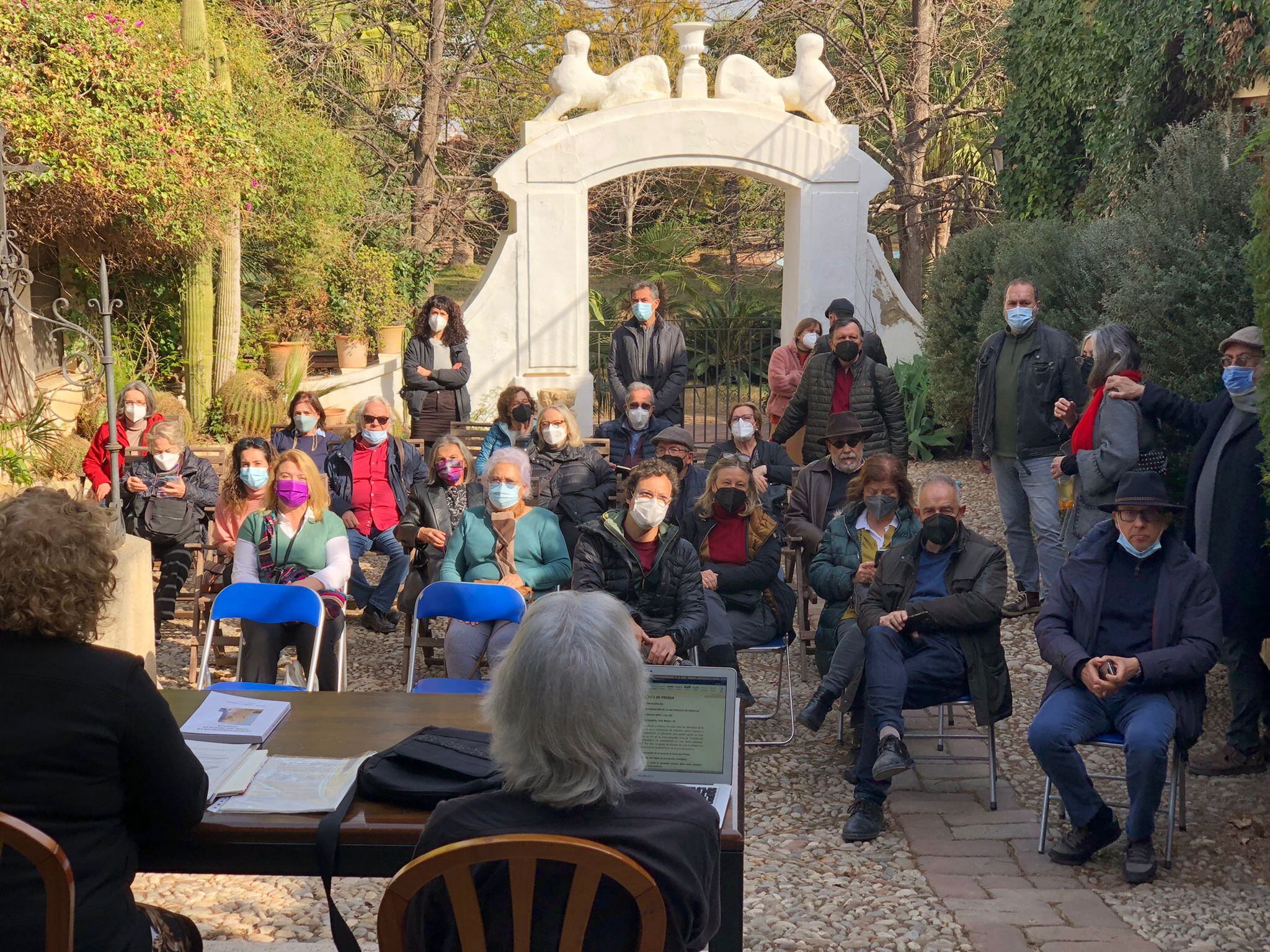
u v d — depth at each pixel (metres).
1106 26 10.28
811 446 7.89
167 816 2.60
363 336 15.62
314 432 7.67
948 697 5.15
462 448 6.84
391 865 2.70
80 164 9.61
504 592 5.21
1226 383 5.39
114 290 13.21
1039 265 10.09
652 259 23.66
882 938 3.90
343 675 5.66
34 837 2.11
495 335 12.27
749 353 13.87
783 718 6.28
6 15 9.09
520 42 22.72
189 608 7.77
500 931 2.12
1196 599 4.70
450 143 21.44
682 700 3.12
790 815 5.08
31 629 2.50
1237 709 5.34
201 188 10.68
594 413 15.85
